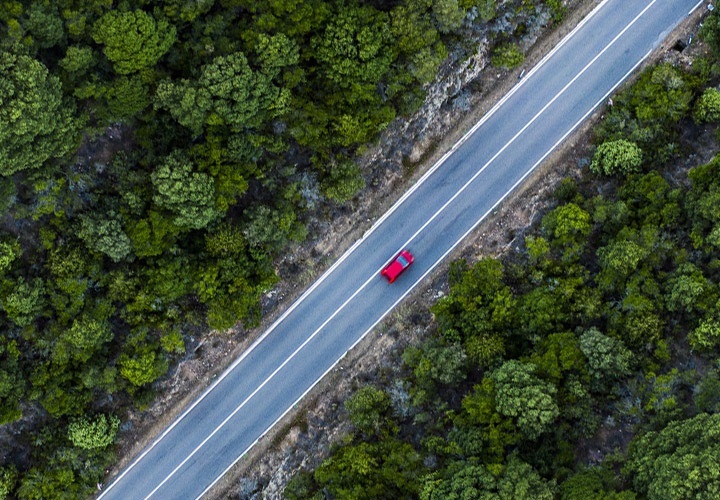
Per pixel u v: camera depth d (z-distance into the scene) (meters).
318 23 52.53
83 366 56.50
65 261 53.19
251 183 57.75
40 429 57.72
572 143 60.56
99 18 48.41
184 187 52.88
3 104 45.94
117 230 53.47
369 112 56.69
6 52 46.09
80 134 51.59
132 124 53.91
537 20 59.88
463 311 57.38
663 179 55.59
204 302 58.12
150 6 50.25
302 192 58.81
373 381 60.41
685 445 47.41
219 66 50.97
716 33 57.31
